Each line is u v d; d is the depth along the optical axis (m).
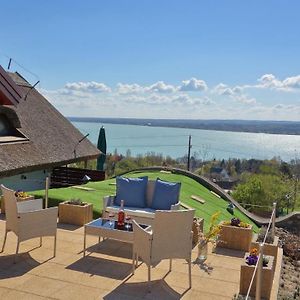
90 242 7.88
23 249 7.30
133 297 5.66
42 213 6.78
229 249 8.00
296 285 7.87
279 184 39.22
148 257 5.79
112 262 6.92
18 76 22.23
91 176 18.88
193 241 8.20
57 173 19.28
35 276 6.18
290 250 11.86
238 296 5.69
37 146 16.95
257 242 7.30
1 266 6.48
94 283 6.05
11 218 6.79
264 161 51.91
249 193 36.19
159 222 5.75
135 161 39.75
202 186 18.84
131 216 8.32
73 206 9.06
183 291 5.96
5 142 15.29
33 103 20.62
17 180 16.30
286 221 16.25
